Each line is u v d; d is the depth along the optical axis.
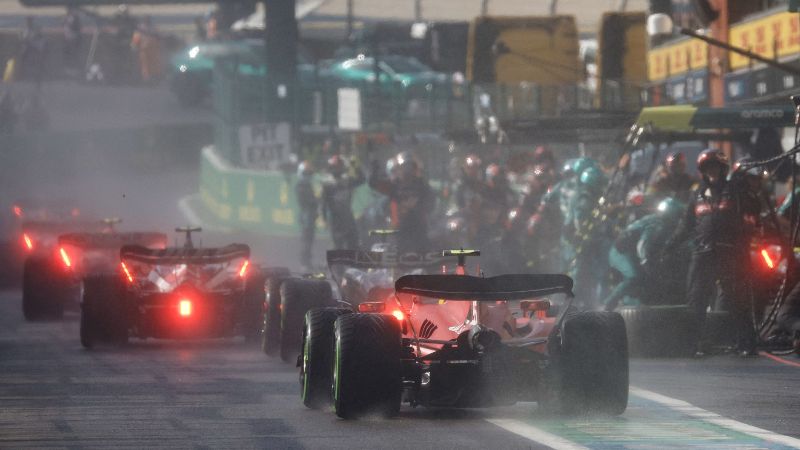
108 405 42.53
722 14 100.75
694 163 93.12
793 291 58.34
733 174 56.19
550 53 117.38
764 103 92.00
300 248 120.94
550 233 74.75
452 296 38.72
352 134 132.00
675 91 110.38
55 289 76.81
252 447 34.34
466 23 165.62
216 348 62.88
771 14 91.56
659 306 56.94
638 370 52.12
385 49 166.88
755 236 60.38
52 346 63.66
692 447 34.03
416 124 128.25
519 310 49.78
